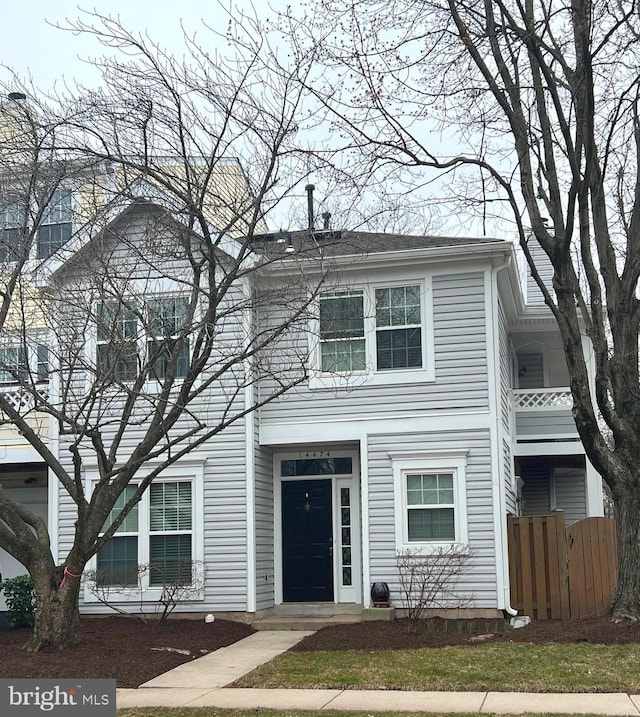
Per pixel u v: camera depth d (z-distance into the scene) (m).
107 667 11.89
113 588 17.03
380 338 17.19
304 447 17.92
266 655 13.17
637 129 14.10
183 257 14.00
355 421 17.05
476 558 16.19
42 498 20.61
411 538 16.56
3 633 15.23
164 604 16.45
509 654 11.88
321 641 13.93
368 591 16.45
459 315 16.89
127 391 12.80
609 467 14.05
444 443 16.62
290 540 17.95
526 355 23.83
